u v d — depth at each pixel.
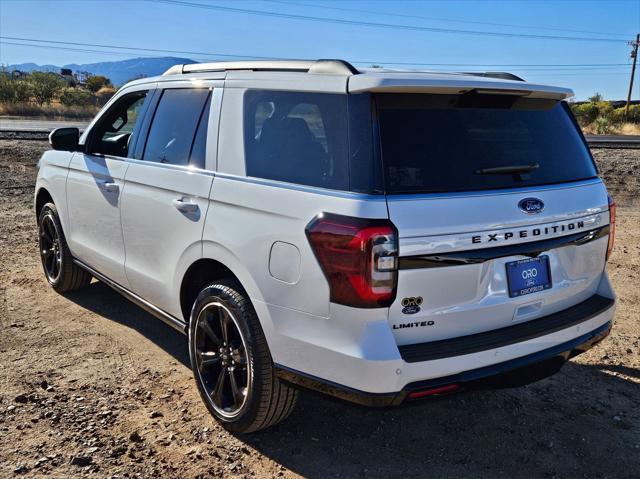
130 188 4.13
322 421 3.62
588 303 3.42
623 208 10.98
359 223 2.59
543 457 3.32
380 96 2.78
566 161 3.30
